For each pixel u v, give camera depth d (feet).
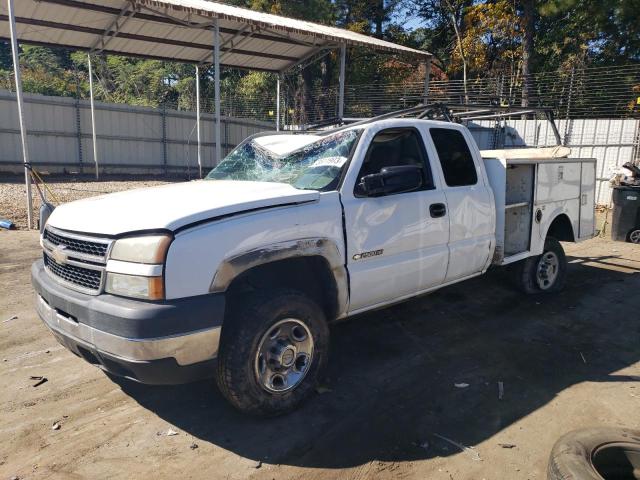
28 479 9.11
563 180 19.33
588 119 52.39
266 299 10.53
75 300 9.91
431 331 16.30
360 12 99.71
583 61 71.31
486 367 13.74
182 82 118.11
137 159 77.41
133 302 9.34
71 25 38.70
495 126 58.34
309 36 40.81
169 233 9.36
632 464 9.09
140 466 9.50
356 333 16.06
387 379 12.97
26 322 16.62
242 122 87.40
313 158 13.24
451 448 10.10
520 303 19.13
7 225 32.65
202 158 83.82
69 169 71.87
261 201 10.62
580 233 20.81
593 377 13.21
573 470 8.28
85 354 10.27
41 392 12.20
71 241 10.57
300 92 84.48
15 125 66.18
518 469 9.48
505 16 79.87
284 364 10.85
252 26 37.45
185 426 10.82
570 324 17.04
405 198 13.24
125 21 37.86
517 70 83.41
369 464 9.59
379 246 12.58
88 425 10.84
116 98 127.54
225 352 10.21
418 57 49.37
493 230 16.19
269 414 10.89
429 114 19.02
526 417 11.25
